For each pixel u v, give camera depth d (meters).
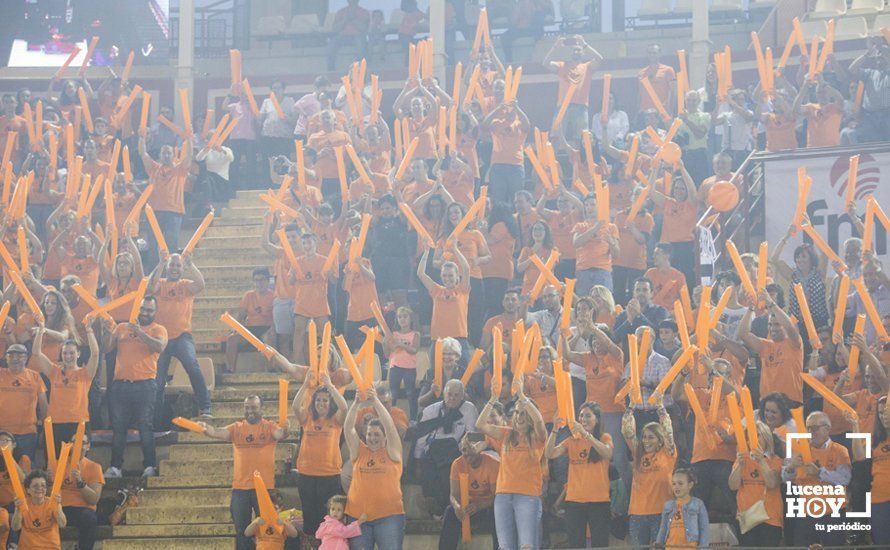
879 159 42.66
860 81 50.16
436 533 38.28
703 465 35.78
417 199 48.28
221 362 47.66
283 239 45.31
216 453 42.22
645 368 37.75
